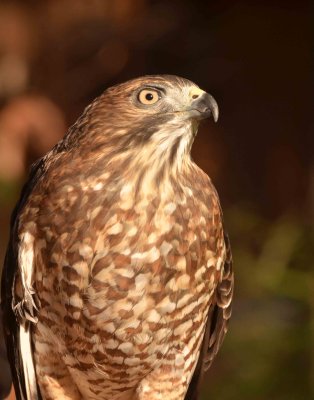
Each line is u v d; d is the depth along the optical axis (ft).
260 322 45.37
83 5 54.08
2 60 53.21
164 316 26.04
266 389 44.62
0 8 53.36
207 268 26.20
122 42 54.80
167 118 25.86
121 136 25.71
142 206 25.25
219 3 56.65
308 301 44.62
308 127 56.49
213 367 45.55
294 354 44.73
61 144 26.68
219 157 55.93
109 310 25.71
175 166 25.71
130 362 26.61
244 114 57.11
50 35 53.78
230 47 57.06
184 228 25.55
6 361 30.76
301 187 56.08
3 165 50.21
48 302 26.08
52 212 25.50
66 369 27.09
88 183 25.40
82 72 54.39
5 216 48.34
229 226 47.98
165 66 56.08
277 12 56.80
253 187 56.03
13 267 26.55
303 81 56.75
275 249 45.70
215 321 28.25
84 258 25.39
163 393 27.20
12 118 51.19
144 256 25.36
